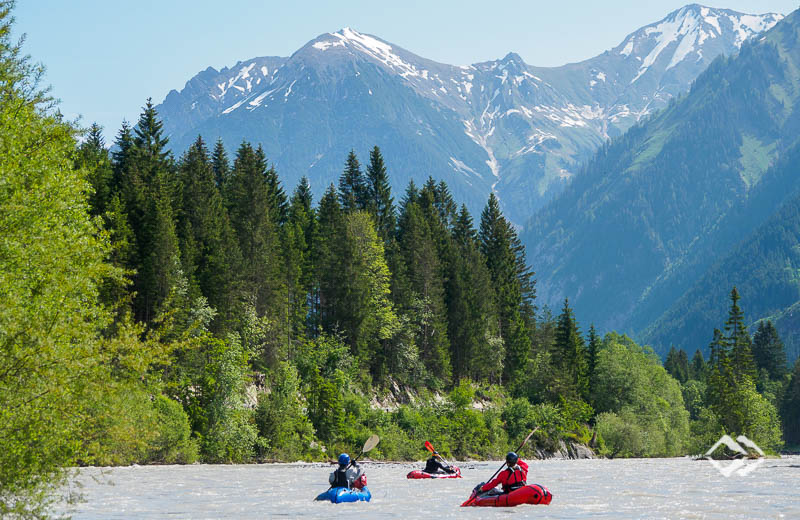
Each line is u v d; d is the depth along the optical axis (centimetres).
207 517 3753
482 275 18088
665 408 18088
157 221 10450
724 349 17775
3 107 2922
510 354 18438
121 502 4353
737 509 4303
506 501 4238
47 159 2933
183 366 8944
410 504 4397
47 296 2555
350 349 13288
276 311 12288
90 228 3009
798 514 4075
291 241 13625
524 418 14138
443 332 15488
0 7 3070
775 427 16338
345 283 13338
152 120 14825
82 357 2464
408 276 16025
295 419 10162
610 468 9544
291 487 5488
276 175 17912
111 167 13538
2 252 2545
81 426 2514
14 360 2367
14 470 2358
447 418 12794
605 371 17825
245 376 9669
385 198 18888
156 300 10075
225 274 11200
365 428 11088
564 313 18425
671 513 4081
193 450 8388
